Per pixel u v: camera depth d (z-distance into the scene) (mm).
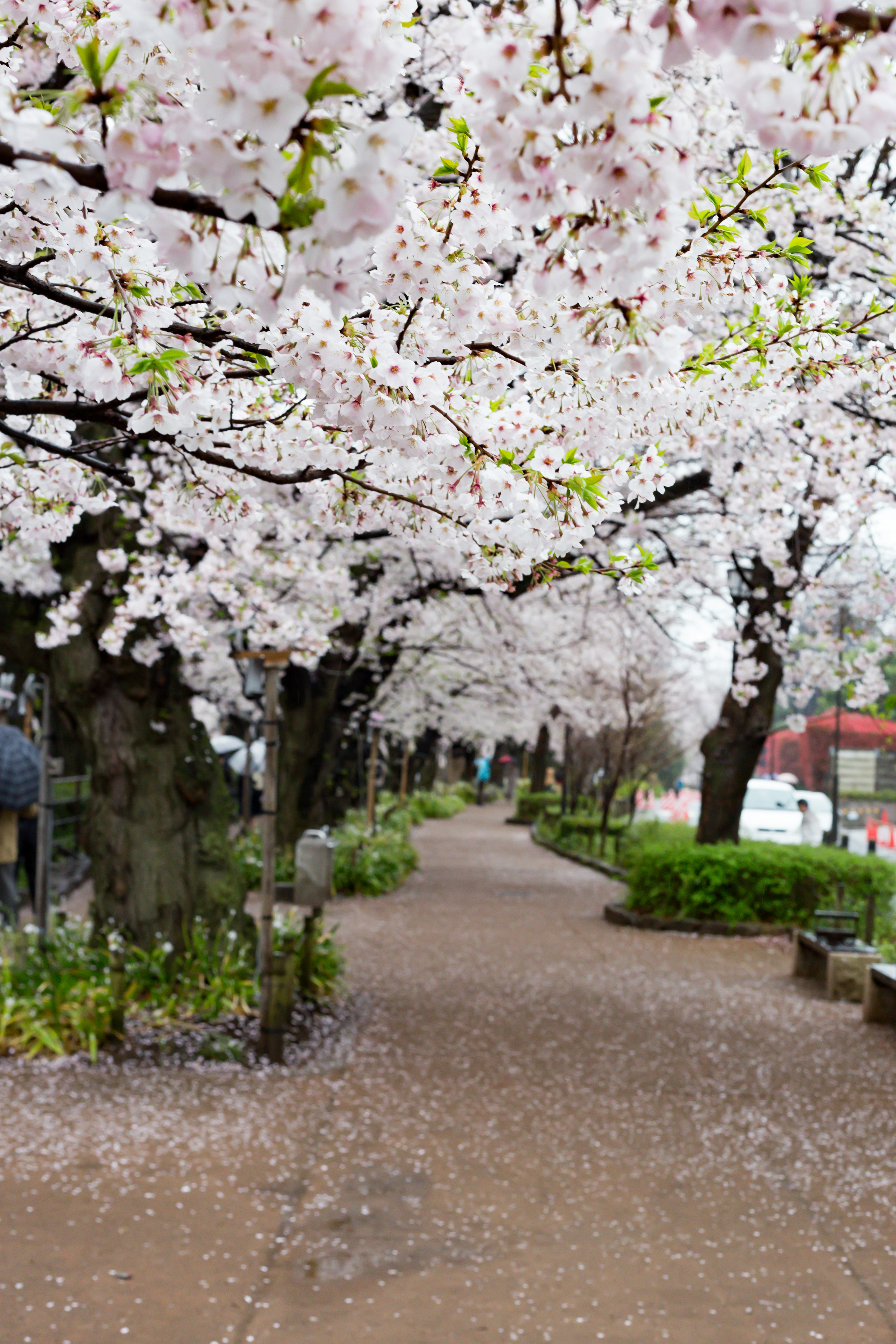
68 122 1388
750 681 12250
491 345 2178
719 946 11680
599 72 1279
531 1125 5543
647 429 2516
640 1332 3402
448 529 2498
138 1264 3787
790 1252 4047
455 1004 8414
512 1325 3434
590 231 1487
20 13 2096
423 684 20469
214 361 2314
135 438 2428
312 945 8172
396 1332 3367
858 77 1226
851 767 36062
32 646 7695
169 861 7789
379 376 1908
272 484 3314
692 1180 4812
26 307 2561
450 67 5598
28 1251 3855
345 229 1260
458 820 34969
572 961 10586
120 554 6234
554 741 35250
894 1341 3371
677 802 36312
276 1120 5480
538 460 2195
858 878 12281
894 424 6406
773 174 1995
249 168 1230
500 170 1423
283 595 8570
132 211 1296
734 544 8117
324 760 14938
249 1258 3871
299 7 1144
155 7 1204
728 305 2625
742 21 1131
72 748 16672
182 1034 6859
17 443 2811
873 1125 5656
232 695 16812
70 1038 6609
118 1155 4887
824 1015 8391
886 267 6082
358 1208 4383
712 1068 6766
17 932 7961
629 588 2557
